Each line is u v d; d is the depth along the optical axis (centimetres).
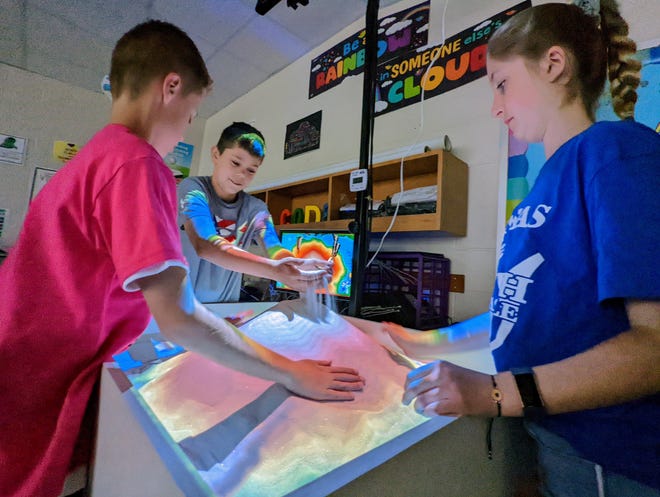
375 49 112
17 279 50
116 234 43
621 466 40
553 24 51
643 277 31
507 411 37
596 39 53
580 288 42
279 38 226
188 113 59
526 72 54
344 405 45
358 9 196
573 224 43
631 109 99
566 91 52
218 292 139
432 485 40
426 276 138
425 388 43
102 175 46
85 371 55
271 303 130
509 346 50
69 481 55
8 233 261
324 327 71
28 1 202
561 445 46
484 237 141
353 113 205
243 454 34
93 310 52
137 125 54
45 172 275
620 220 34
